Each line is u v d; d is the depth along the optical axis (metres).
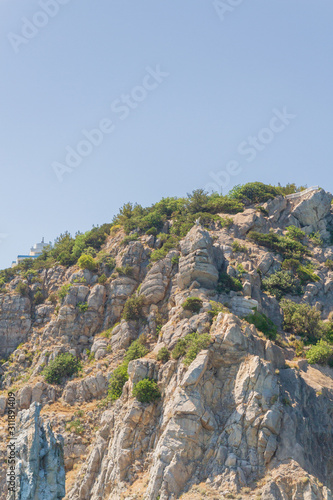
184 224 125.06
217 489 72.56
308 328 106.38
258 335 92.44
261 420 77.44
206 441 78.12
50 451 58.44
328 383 93.31
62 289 119.50
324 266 123.94
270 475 73.31
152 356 91.81
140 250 121.12
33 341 116.62
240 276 109.62
